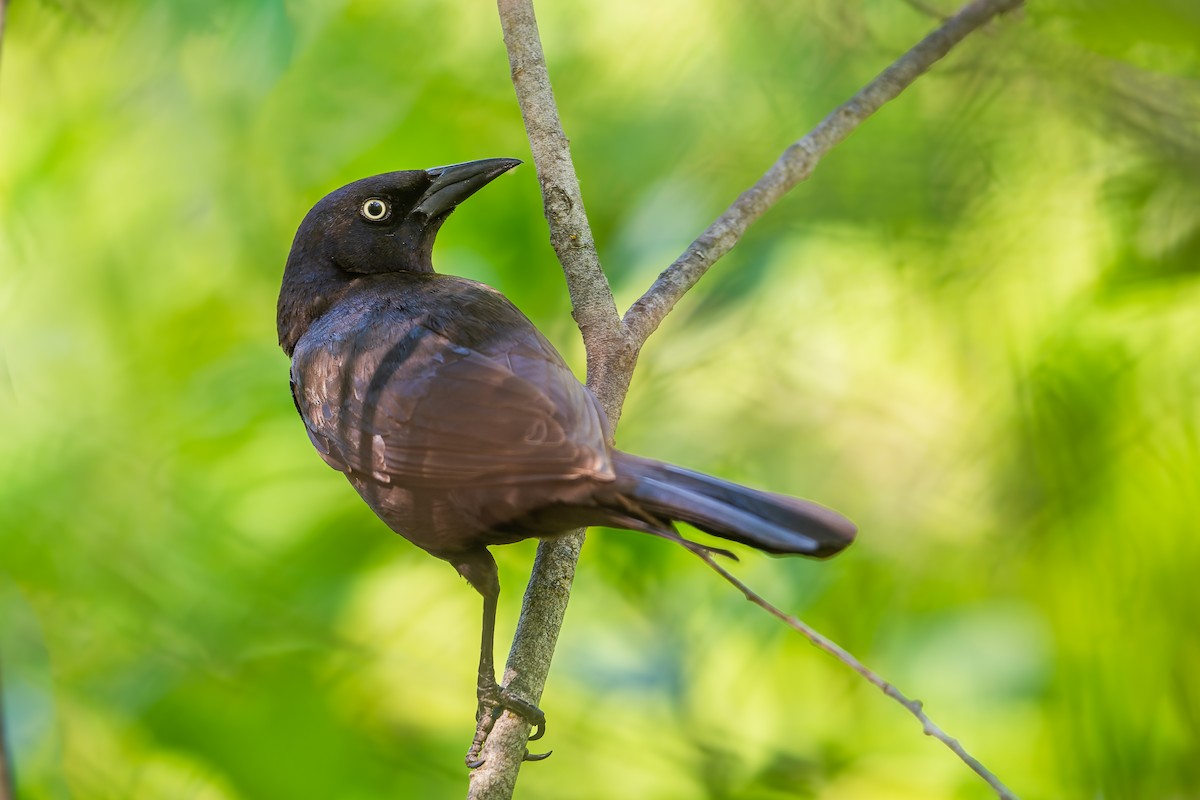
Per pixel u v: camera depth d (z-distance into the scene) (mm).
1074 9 8219
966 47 8602
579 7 11875
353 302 9258
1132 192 9094
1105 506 10383
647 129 11391
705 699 12305
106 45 12375
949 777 11812
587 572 12258
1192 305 10047
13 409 13227
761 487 11391
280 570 12445
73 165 13297
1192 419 10148
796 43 9727
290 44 12039
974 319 10047
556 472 7270
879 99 8867
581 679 11891
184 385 13297
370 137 12766
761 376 11484
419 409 8039
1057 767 11328
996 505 10758
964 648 11781
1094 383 10219
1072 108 8367
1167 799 10305
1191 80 8250
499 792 7574
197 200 13164
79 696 11914
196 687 11883
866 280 11023
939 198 9164
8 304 13547
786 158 8969
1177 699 10367
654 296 8844
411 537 8586
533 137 9047
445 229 12773
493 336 8445
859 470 11352
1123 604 10422
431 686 12398
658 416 11648
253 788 11609
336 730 11789
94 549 12492
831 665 12117
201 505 12695
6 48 12547
